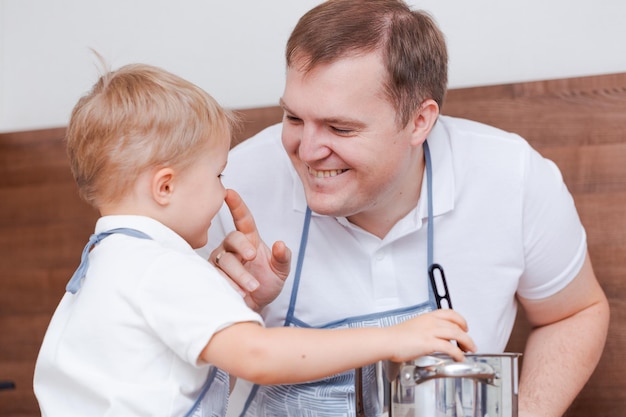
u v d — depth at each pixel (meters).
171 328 1.04
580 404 1.75
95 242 1.18
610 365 1.73
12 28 2.17
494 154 1.43
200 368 1.13
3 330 2.11
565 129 1.75
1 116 2.19
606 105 1.72
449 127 1.47
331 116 1.17
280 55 1.96
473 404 0.99
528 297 1.52
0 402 2.10
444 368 0.98
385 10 1.24
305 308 1.41
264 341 1.02
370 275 1.39
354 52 1.17
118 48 2.09
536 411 1.42
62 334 1.13
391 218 1.38
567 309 1.53
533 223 1.43
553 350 1.50
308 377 1.03
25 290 2.10
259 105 1.98
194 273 1.08
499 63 1.83
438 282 1.42
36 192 2.10
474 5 1.84
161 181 1.17
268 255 1.34
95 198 1.20
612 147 1.72
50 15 2.14
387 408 1.03
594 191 1.73
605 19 1.77
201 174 1.20
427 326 1.04
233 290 1.09
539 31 1.80
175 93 1.19
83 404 1.11
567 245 1.46
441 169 1.40
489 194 1.42
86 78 2.12
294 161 1.26
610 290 1.73
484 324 1.45
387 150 1.22
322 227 1.40
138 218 1.17
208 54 2.02
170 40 2.04
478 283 1.44
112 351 1.08
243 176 1.47
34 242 2.10
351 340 1.03
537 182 1.43
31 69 2.16
